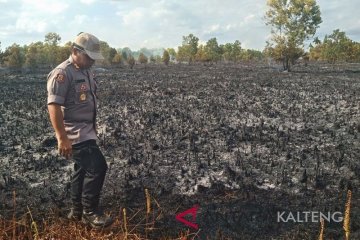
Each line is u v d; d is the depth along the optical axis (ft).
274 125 21.85
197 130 20.58
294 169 14.55
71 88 9.93
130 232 10.22
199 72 79.87
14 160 16.06
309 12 88.28
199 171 14.48
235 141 18.42
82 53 9.82
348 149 17.11
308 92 38.27
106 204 11.83
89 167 10.02
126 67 112.16
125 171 14.48
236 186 13.08
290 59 89.10
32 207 11.67
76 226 10.47
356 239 9.77
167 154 16.43
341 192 12.51
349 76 64.90
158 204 11.76
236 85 46.24
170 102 31.32
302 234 10.08
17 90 41.93
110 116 24.63
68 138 9.93
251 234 10.15
